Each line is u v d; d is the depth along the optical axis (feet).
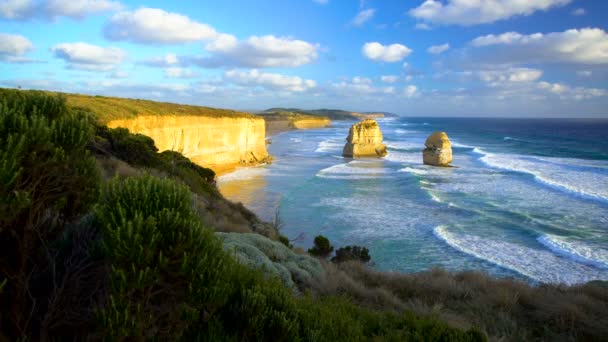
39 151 11.21
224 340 12.73
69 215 13.20
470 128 629.51
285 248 33.91
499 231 95.09
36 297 11.37
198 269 11.55
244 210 72.95
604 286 36.24
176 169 69.46
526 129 591.37
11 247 11.34
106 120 124.67
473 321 25.94
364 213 112.78
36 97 12.34
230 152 215.72
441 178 171.83
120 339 10.05
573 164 203.62
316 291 27.25
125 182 12.14
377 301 28.04
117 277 10.24
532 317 27.81
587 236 89.66
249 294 14.53
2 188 9.71
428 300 30.60
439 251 81.51
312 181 166.30
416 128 629.92
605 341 24.39
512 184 154.40
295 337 13.97
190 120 184.75
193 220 12.28
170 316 11.73
